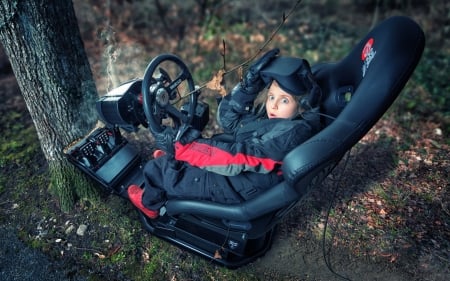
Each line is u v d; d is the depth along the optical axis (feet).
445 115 11.85
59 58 6.97
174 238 7.42
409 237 7.83
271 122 5.89
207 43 15.92
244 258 7.17
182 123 6.03
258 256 7.34
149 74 5.39
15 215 8.09
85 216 8.11
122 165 7.65
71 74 7.27
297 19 19.21
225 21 18.02
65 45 6.99
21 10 6.23
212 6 18.13
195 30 16.98
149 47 15.37
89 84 7.75
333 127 4.88
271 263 7.39
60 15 6.73
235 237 6.75
